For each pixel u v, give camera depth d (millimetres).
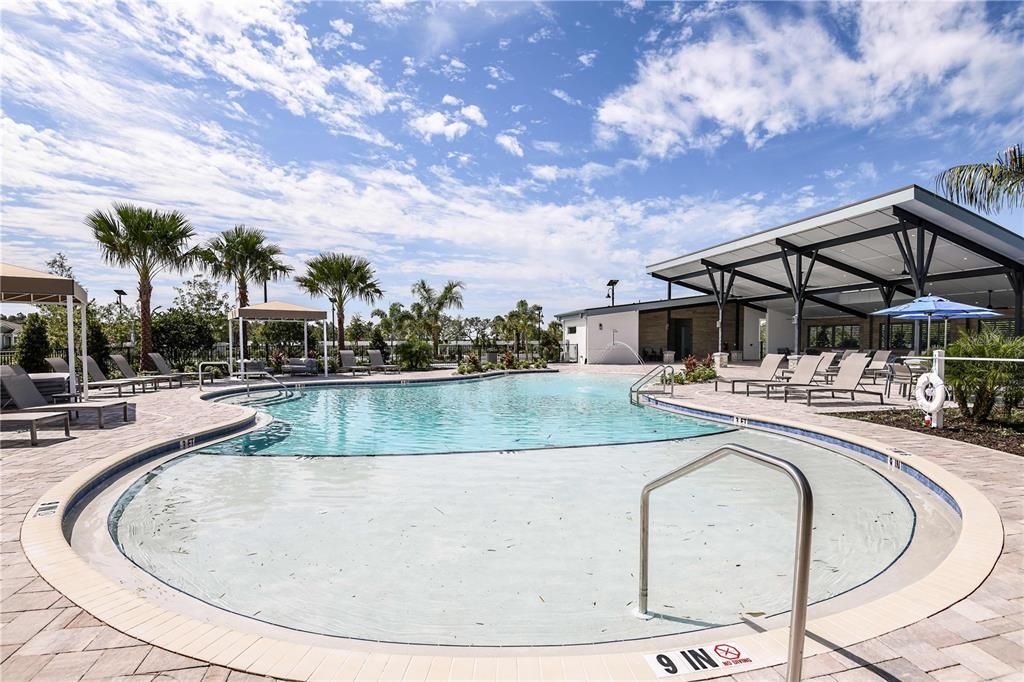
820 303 24375
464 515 4332
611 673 1932
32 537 3266
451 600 2912
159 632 2199
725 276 24688
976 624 2250
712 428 8352
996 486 4340
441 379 17078
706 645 2133
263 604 2859
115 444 6145
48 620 2297
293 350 22859
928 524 4023
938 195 12188
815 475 5480
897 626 2234
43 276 8250
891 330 23656
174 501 4660
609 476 5484
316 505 4574
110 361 16359
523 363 23516
